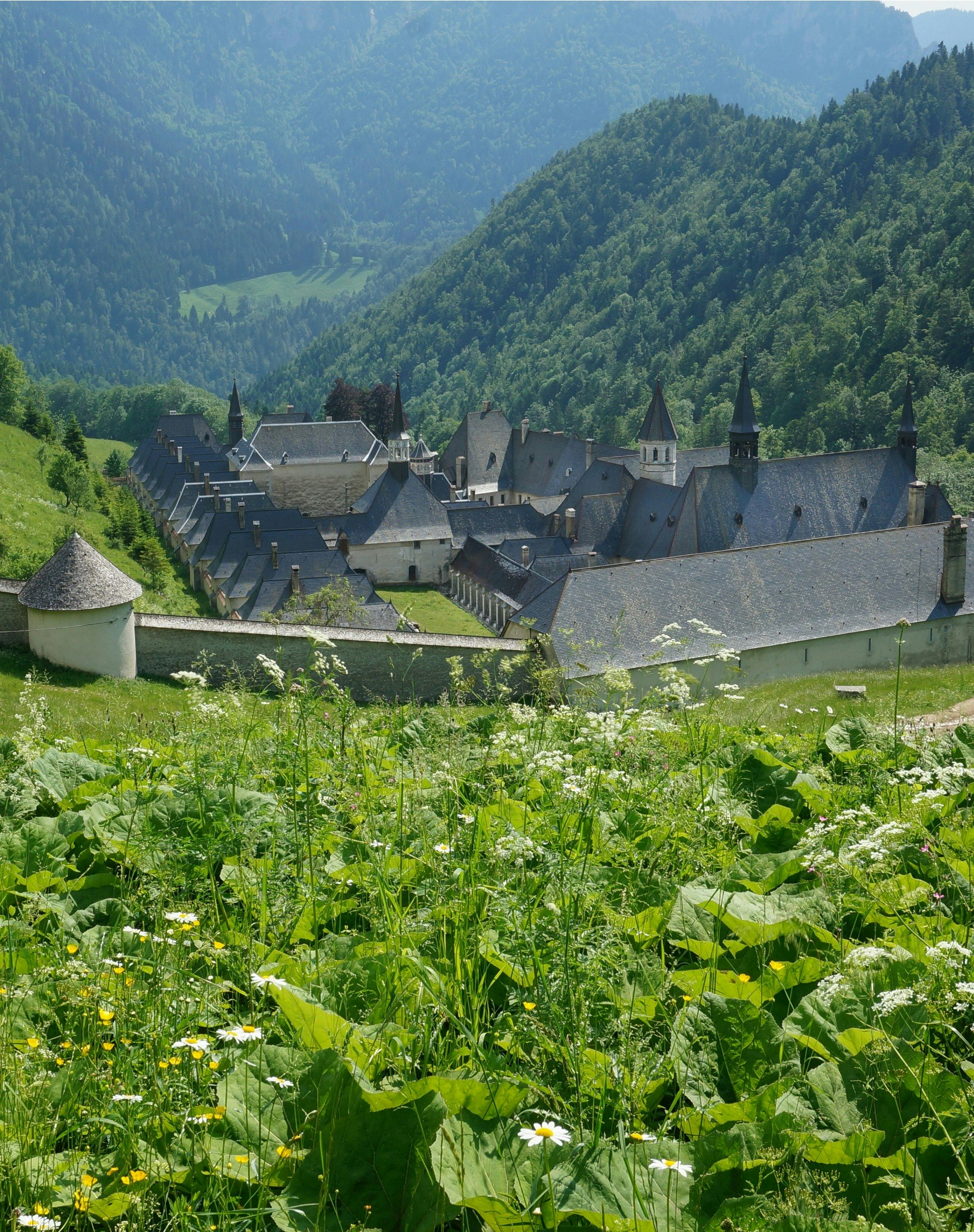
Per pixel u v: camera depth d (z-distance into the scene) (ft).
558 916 23.82
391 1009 22.80
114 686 132.67
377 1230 16.89
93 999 20.83
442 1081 18.93
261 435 481.05
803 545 221.46
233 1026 20.22
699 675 197.57
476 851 27.73
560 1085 20.57
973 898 29.45
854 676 137.39
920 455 508.53
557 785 35.53
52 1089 19.24
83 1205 16.34
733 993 24.25
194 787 33.94
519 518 405.59
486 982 24.76
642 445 376.27
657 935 26.53
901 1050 20.31
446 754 37.76
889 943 24.76
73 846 33.40
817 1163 18.31
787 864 31.09
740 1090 21.08
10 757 42.34
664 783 36.63
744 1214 16.70
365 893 29.12
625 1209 17.25
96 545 322.96
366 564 386.73
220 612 330.95
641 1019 22.97
